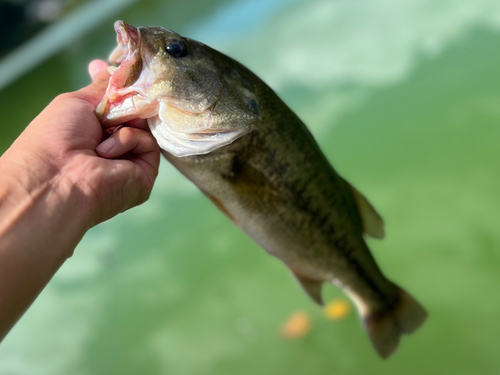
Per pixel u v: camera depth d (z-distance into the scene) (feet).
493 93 3.06
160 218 3.05
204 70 0.87
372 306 1.28
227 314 2.30
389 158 2.93
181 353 2.19
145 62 0.82
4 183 0.67
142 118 0.84
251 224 1.06
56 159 0.72
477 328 1.92
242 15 6.34
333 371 1.95
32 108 6.35
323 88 3.77
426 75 3.51
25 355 2.38
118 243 2.96
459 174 2.62
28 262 0.64
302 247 1.13
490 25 3.81
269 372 2.02
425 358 1.89
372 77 3.75
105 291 2.62
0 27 11.44
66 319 2.53
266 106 0.99
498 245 2.19
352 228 1.19
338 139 3.20
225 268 2.57
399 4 4.75
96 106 0.84
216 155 0.95
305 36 4.85
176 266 2.67
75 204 0.70
